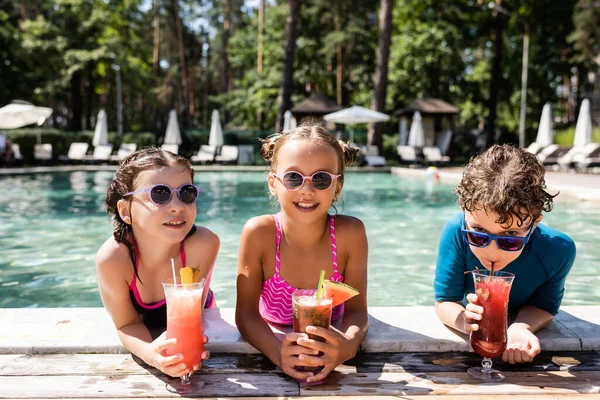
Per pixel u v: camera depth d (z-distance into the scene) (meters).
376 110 18.91
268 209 7.97
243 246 2.17
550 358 2.05
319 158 1.96
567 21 26.91
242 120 34.31
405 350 2.13
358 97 31.52
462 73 29.89
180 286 1.81
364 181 12.88
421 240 5.59
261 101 28.83
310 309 1.81
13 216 7.11
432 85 28.55
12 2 27.20
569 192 8.59
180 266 2.21
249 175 14.84
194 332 1.81
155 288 2.21
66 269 4.34
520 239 1.87
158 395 1.75
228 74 41.28
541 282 2.23
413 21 28.67
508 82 26.84
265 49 30.52
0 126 14.88
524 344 1.97
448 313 2.25
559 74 29.47
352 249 2.19
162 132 22.30
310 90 30.53
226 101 35.00
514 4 24.81
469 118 32.59
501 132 28.16
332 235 2.17
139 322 2.10
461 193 1.97
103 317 2.42
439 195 9.80
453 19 26.38
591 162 13.92
